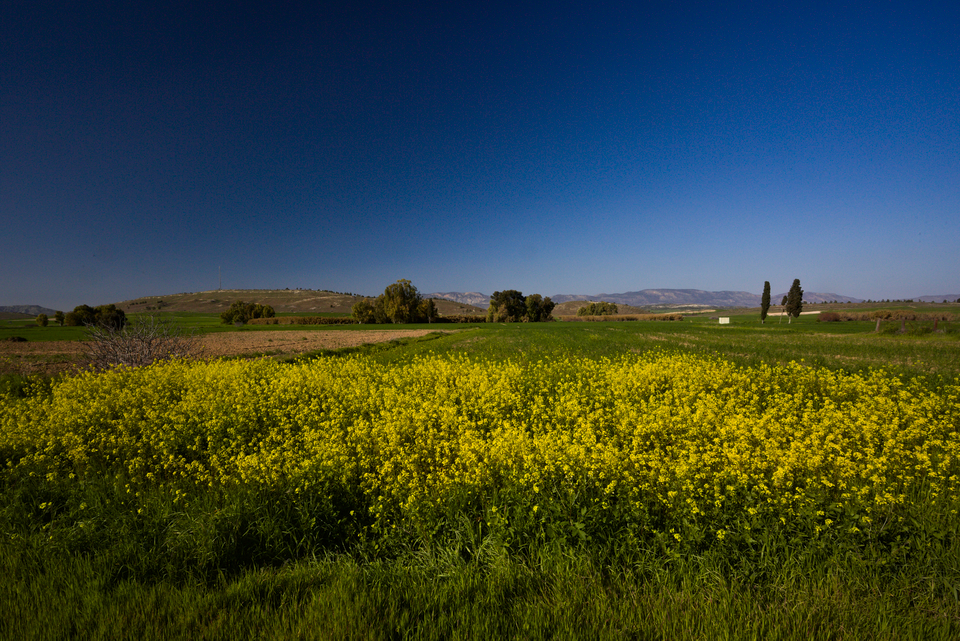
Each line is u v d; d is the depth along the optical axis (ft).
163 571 13.38
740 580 11.81
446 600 11.52
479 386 32.76
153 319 58.49
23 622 11.15
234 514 14.64
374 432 21.25
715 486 14.26
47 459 21.34
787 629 10.18
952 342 84.43
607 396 30.60
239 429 24.57
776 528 12.65
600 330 164.55
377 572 12.83
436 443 20.18
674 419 22.09
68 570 13.10
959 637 9.97
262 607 11.59
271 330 228.84
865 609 10.70
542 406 27.78
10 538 14.89
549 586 11.90
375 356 73.20
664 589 11.43
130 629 10.83
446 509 14.55
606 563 12.73
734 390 32.42
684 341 95.71
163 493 17.10
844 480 15.30
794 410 25.73
